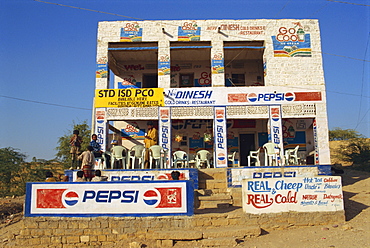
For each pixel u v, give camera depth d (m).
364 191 15.46
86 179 12.41
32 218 10.62
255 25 17.30
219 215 10.66
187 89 16.83
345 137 34.59
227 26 17.30
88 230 10.43
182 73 20.52
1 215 14.33
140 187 10.59
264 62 17.28
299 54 17.08
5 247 10.50
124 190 10.58
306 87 16.81
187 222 10.45
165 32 17.30
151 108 16.75
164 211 10.47
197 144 19.53
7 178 22.83
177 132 19.64
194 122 19.73
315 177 11.17
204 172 14.98
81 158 12.83
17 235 11.12
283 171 14.63
